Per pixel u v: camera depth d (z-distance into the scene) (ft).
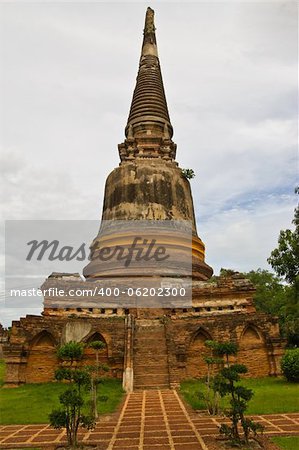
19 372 75.31
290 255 110.93
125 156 132.05
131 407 54.44
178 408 53.11
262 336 81.76
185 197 122.42
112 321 82.48
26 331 78.18
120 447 36.32
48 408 54.49
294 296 109.19
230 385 39.83
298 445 35.12
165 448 35.73
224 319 83.15
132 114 139.13
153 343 79.46
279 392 61.41
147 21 161.27
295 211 110.63
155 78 145.18
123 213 114.73
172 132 139.64
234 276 97.04
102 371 76.84
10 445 37.91
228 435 37.27
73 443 37.04
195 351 82.02
